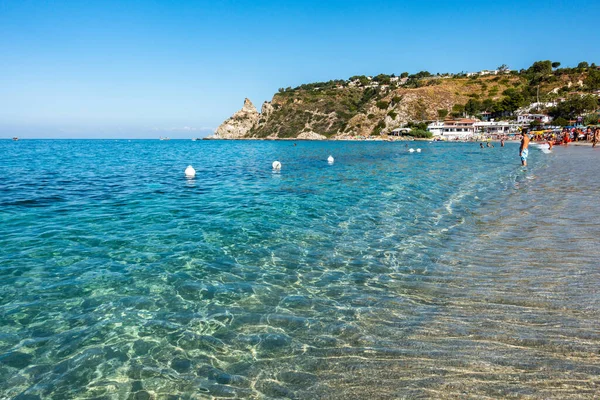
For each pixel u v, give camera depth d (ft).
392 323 17.92
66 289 22.31
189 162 137.90
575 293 20.06
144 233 34.65
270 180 77.61
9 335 17.29
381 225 37.35
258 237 33.35
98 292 21.97
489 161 120.98
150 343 16.70
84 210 45.47
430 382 13.35
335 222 38.81
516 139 337.31
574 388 12.60
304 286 22.86
